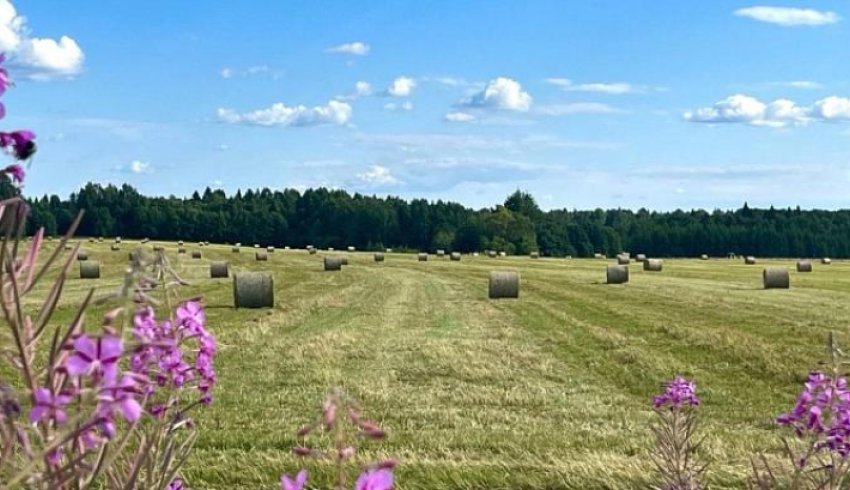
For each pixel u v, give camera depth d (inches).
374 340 776.9
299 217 5300.2
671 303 1192.8
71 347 76.9
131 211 4702.3
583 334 826.8
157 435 112.8
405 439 377.1
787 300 1232.2
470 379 573.0
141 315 95.9
